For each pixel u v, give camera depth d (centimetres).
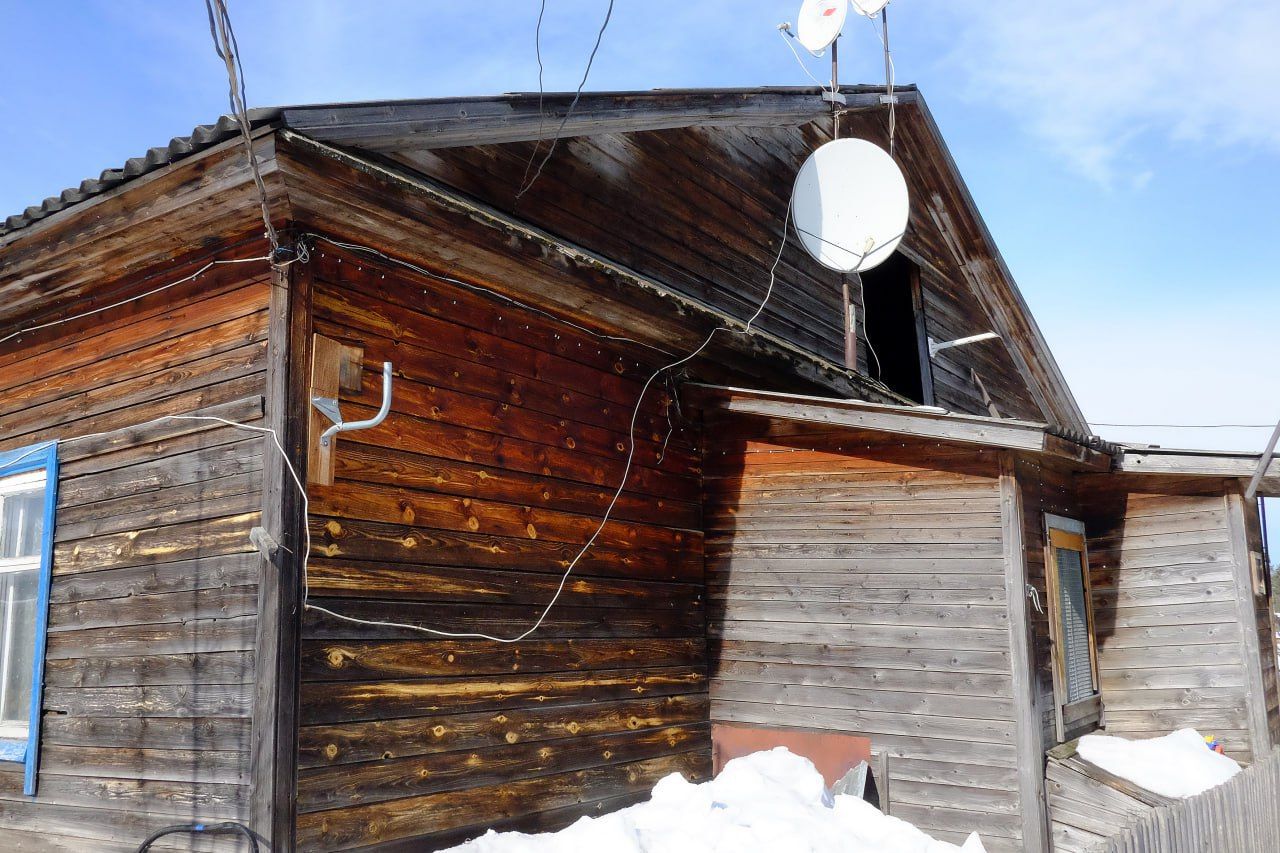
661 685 655
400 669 473
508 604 542
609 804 590
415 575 489
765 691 688
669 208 748
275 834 400
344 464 461
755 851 484
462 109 528
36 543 535
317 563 440
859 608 668
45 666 507
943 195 1094
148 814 447
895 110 1014
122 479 496
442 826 483
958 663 630
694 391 712
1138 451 746
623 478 648
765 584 703
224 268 480
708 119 764
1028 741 598
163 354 497
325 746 430
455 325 539
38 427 549
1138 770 654
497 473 549
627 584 638
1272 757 663
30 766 498
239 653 428
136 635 471
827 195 836
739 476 727
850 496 686
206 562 450
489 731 517
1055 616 702
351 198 441
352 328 479
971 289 1171
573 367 619
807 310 911
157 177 432
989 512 639
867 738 648
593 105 639
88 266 509
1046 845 591
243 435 449
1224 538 779
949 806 615
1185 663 777
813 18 896
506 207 595
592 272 562
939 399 1047
